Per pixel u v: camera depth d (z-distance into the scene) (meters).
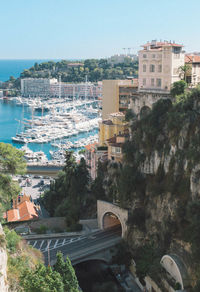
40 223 121.44
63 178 152.50
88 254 96.31
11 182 97.56
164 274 83.25
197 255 76.19
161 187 97.00
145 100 117.56
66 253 96.12
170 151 96.56
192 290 75.56
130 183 105.88
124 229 104.12
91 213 125.06
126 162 113.75
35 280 57.22
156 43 128.88
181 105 97.06
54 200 149.75
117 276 95.38
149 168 104.75
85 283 93.25
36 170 167.12
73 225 114.38
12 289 58.59
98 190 126.44
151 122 105.50
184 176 89.69
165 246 88.31
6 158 95.62
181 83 105.31
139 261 90.31
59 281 59.41
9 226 118.19
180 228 85.06
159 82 119.44
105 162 127.50
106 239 104.94
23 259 68.69
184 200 87.12
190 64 122.12
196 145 86.62
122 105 160.12
